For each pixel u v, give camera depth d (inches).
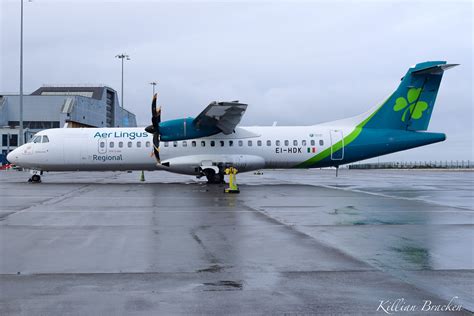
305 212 503.5
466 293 216.7
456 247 319.6
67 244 329.1
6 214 483.5
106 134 1005.8
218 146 981.2
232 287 226.8
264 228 397.1
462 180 1264.8
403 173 2070.6
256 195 714.8
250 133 990.4
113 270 258.5
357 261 279.1
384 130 992.2
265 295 214.2
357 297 211.2
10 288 224.2
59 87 3764.8
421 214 489.4
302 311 193.6
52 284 231.0
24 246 322.0
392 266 267.1
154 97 930.1
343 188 888.3
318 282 235.0
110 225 413.4
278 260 281.9
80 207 545.3
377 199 652.7
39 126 3036.4
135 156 997.2
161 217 463.2
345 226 408.5
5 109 2974.9
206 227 402.3
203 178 1291.8
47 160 1002.7
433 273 251.8
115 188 855.1
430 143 987.9
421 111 986.1
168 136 949.2
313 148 990.4
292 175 1732.3
